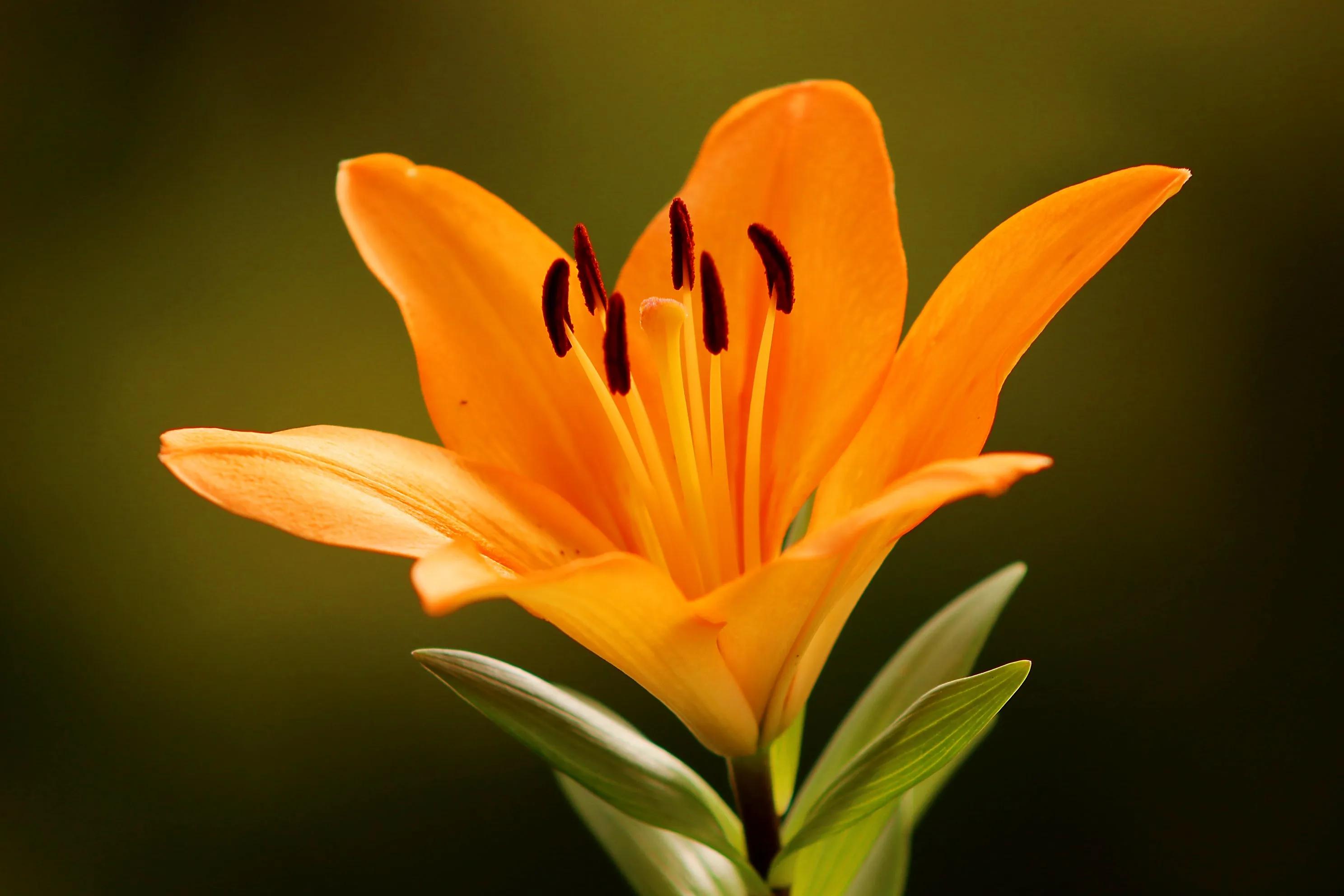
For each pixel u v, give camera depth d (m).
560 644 1.25
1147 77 1.27
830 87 0.78
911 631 1.23
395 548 0.73
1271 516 1.24
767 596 0.73
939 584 1.23
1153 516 1.25
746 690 0.74
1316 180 1.25
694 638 0.73
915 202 1.30
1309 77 1.24
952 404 0.74
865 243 0.77
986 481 0.69
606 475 0.77
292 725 1.28
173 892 1.28
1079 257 0.73
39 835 1.28
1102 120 1.27
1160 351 1.26
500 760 1.24
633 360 0.78
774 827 0.75
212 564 1.29
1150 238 1.26
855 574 0.74
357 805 1.26
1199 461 1.25
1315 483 1.24
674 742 1.23
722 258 0.78
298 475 0.73
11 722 1.29
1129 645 1.23
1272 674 1.23
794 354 0.77
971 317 0.75
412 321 0.77
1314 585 1.23
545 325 0.78
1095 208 0.74
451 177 0.78
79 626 1.30
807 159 0.78
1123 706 1.23
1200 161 1.26
